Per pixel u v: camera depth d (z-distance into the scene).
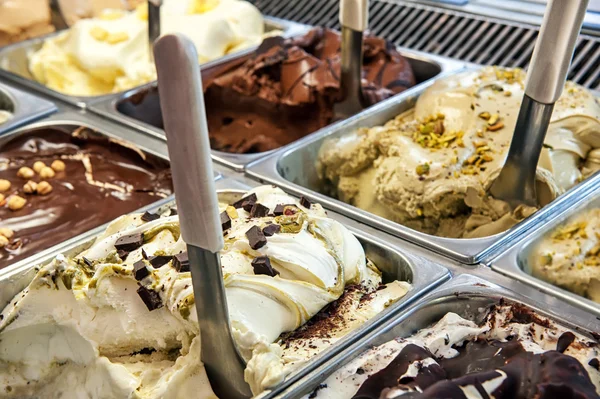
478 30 2.51
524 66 2.29
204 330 1.08
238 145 2.27
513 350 1.11
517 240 1.47
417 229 1.76
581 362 1.10
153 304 1.17
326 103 2.23
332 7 2.97
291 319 1.20
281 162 1.83
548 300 1.26
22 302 1.24
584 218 1.61
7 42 2.95
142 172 1.98
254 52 2.44
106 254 1.34
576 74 2.20
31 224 1.76
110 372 1.16
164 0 2.85
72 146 2.11
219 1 2.88
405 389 1.00
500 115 1.80
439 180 1.67
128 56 2.62
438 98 1.93
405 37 2.62
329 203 1.62
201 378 1.13
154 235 1.33
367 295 1.33
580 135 1.79
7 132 2.07
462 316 1.30
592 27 2.29
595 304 1.24
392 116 2.11
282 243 1.25
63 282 1.22
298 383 1.08
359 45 2.10
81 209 1.83
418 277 1.34
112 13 2.84
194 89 0.85
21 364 1.28
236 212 1.36
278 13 3.04
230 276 1.16
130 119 2.13
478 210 1.66
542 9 2.51
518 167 1.56
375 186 1.81
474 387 0.98
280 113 2.29
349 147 1.92
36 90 2.37
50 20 3.08
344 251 1.36
